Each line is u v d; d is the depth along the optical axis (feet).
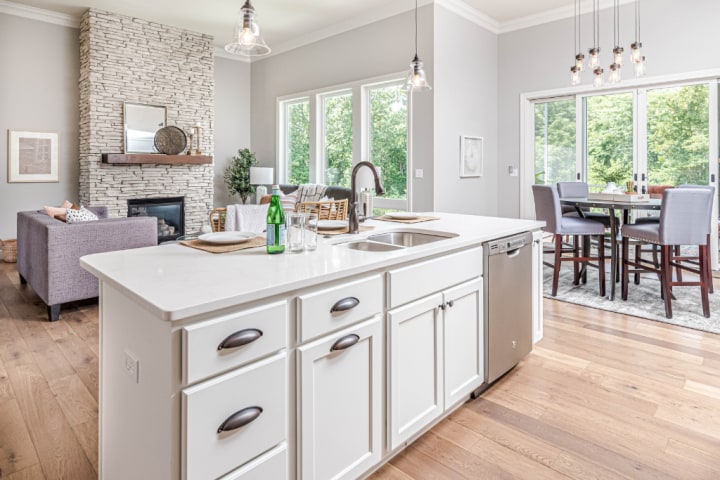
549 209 13.41
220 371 3.73
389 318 5.39
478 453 5.95
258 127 25.58
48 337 10.10
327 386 4.67
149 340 3.80
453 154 18.21
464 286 6.70
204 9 18.65
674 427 6.53
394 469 5.63
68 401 7.25
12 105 18.37
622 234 12.66
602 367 8.56
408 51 17.81
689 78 15.66
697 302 12.64
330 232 7.43
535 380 8.04
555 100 19.20
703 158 15.89
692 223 11.16
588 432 6.42
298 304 4.34
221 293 3.82
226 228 11.56
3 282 14.96
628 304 12.48
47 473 5.49
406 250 5.84
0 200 18.35
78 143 20.02
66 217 12.00
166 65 20.74
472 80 18.98
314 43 21.72
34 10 18.42
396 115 18.97
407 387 5.75
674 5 15.80
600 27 17.43
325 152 22.20
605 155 18.02
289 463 4.37
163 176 21.06
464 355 6.83
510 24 19.80
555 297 13.26
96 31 18.61
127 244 12.17
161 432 3.70
